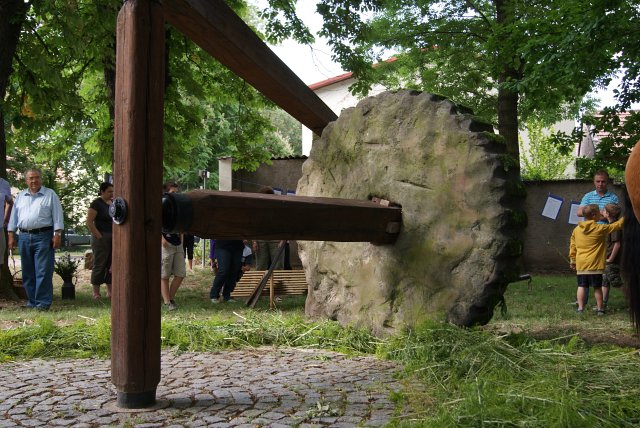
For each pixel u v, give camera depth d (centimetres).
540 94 1095
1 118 1153
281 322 714
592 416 350
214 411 401
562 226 1841
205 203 462
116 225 411
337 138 711
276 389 455
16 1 1113
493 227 552
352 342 632
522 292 1199
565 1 1101
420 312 605
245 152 1739
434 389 440
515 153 1722
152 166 412
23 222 973
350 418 382
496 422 346
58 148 1669
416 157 614
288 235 525
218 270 1085
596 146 1358
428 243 601
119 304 407
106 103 1539
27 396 438
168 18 551
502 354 496
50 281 984
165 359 570
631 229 498
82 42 1220
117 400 414
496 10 1741
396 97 644
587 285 903
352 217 582
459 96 1970
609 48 1013
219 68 1598
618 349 521
